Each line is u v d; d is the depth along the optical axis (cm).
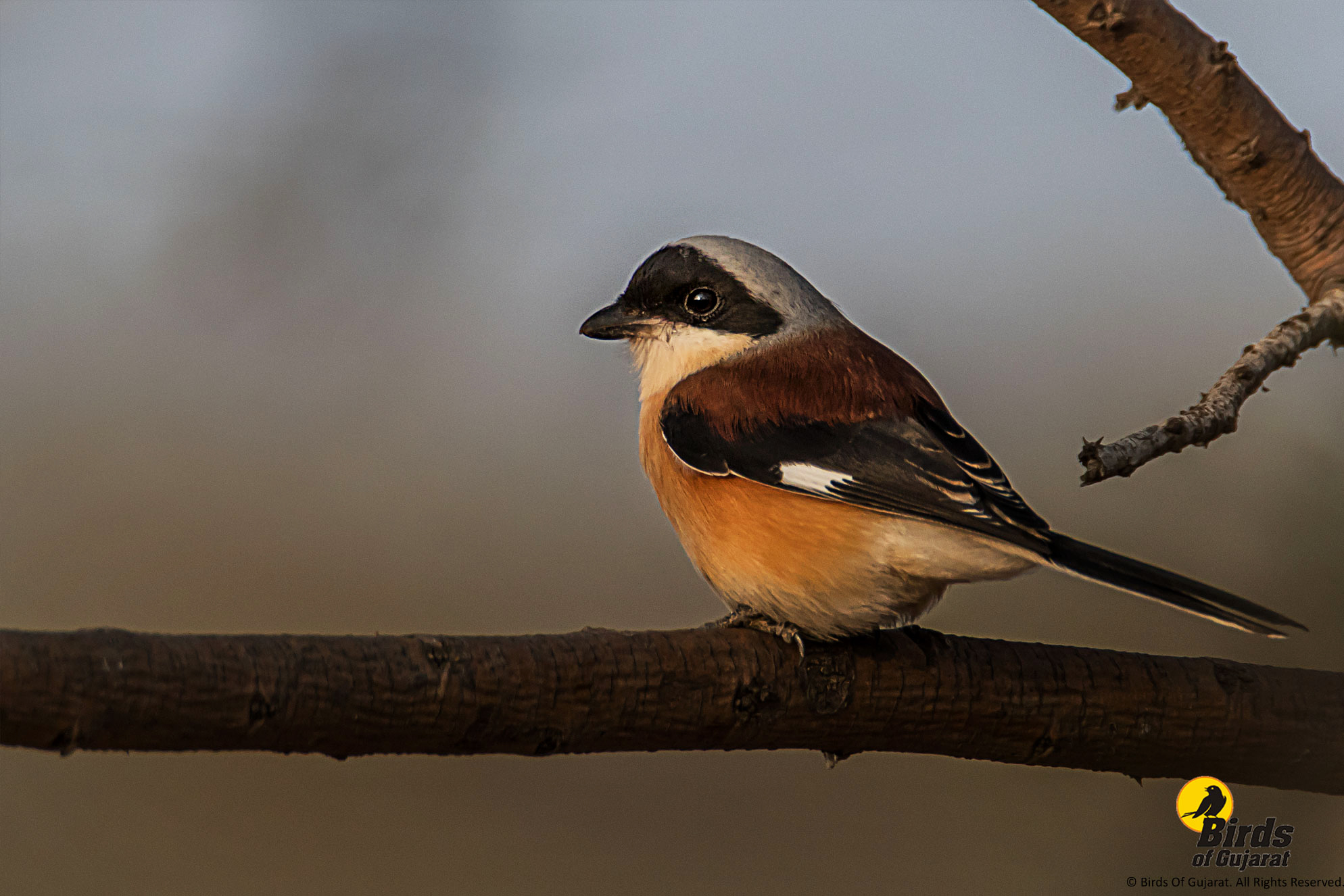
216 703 427
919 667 594
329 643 460
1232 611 560
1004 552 637
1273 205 673
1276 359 568
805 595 672
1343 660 812
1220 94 652
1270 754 617
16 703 393
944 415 703
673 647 543
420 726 471
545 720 499
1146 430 536
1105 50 654
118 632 423
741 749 572
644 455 786
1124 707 609
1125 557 603
